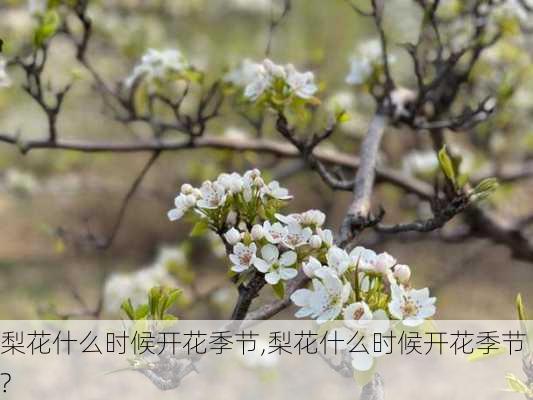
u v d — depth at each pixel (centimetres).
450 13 343
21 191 547
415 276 752
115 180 777
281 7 629
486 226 373
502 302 762
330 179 223
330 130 222
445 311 756
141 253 894
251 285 158
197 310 487
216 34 610
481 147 456
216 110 318
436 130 319
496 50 370
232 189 167
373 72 301
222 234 169
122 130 724
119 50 457
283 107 222
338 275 139
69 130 712
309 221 158
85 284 802
